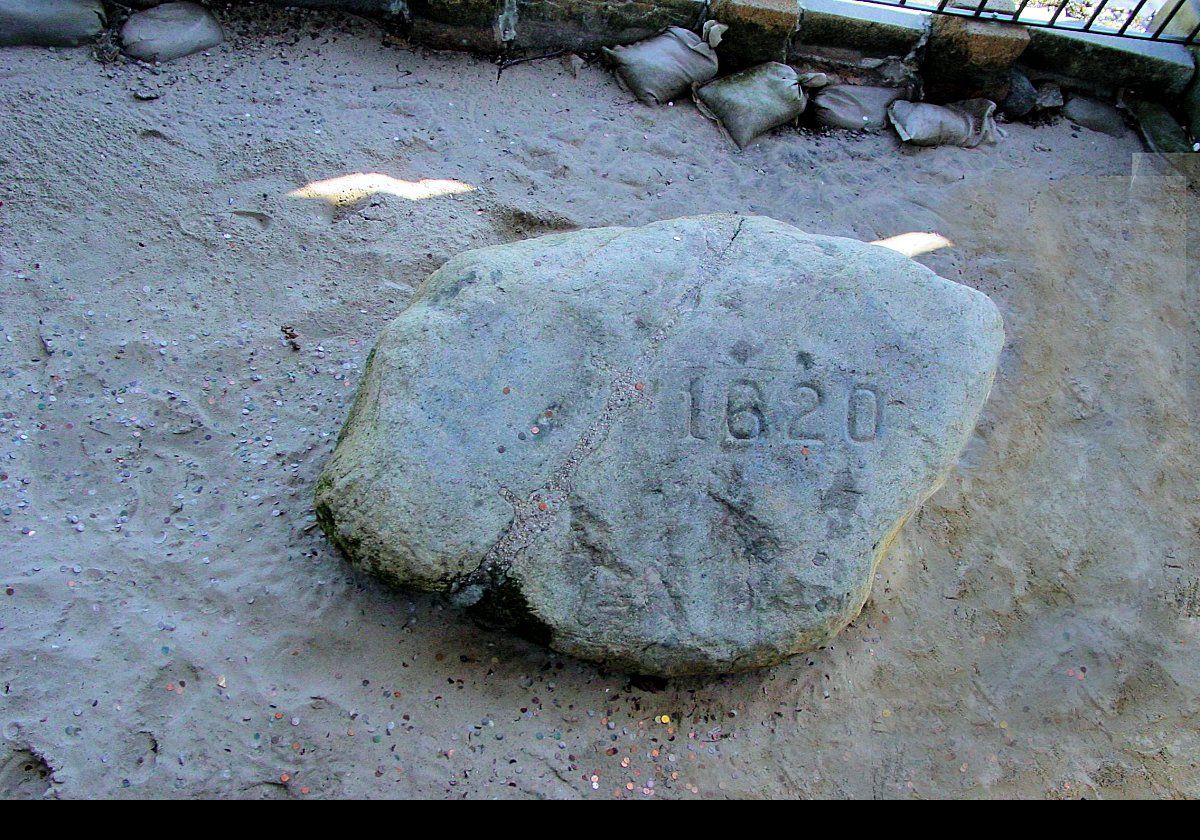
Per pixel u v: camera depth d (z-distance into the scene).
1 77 4.48
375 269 4.34
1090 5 5.36
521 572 3.55
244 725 3.51
